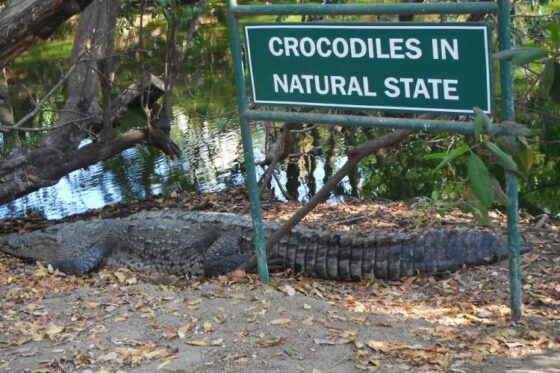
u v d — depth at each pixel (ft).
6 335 15.84
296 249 20.84
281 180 34.99
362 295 18.67
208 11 64.13
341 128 38.60
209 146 40.63
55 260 23.95
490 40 13.60
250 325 15.35
